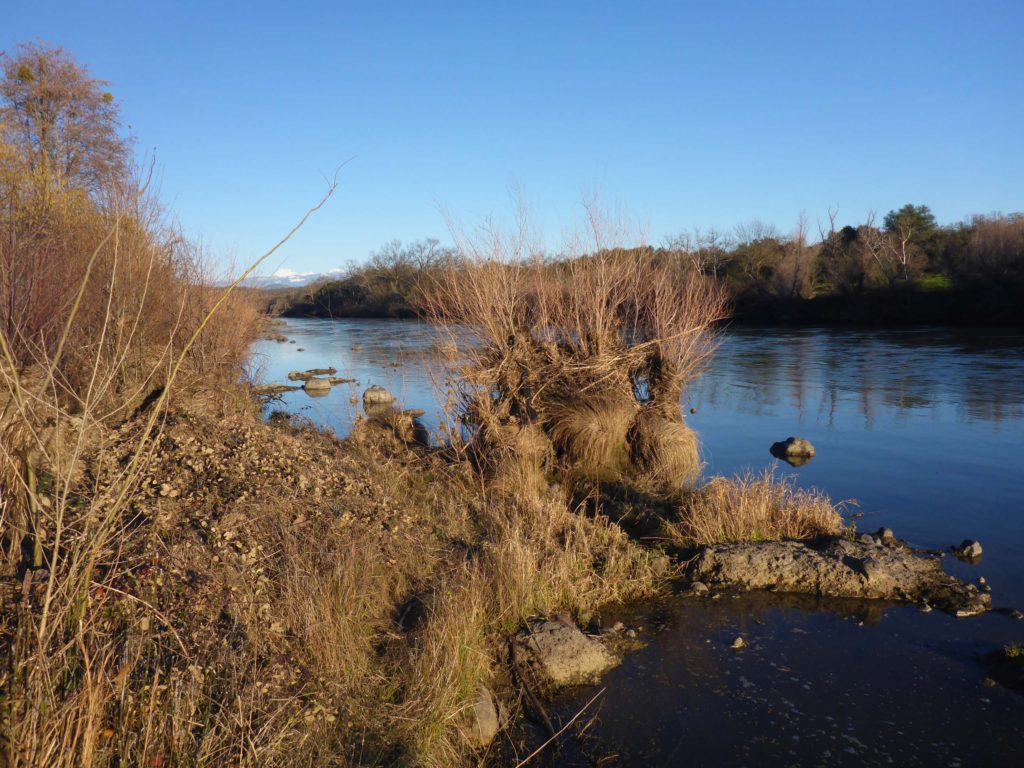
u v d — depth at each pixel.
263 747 3.84
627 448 11.15
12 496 4.65
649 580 7.32
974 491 10.38
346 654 4.97
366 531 6.93
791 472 11.52
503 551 6.91
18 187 11.14
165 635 4.36
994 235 44.06
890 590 7.12
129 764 3.47
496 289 11.44
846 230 61.50
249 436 9.62
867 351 30.11
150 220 11.58
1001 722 5.09
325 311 70.56
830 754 4.78
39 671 3.29
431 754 4.41
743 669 5.85
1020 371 22.70
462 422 11.33
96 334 10.03
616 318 11.99
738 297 54.84
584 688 5.59
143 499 6.44
